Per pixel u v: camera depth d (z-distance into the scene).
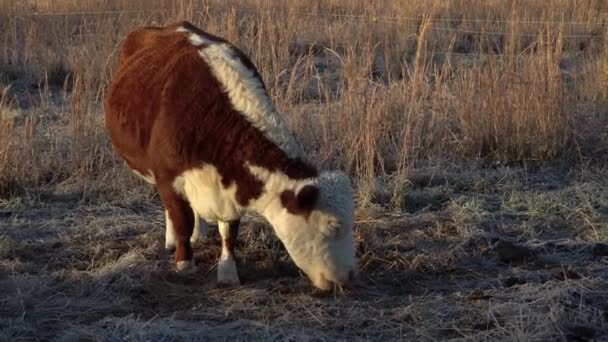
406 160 7.86
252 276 6.27
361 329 5.52
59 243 6.67
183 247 6.12
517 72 8.89
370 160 7.55
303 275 6.21
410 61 11.95
